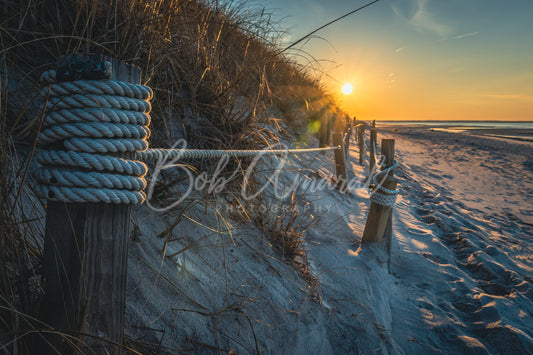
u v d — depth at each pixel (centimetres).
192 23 265
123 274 96
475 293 310
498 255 408
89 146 87
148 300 142
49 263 91
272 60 376
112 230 93
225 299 171
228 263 194
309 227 310
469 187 900
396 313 272
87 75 86
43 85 95
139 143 95
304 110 673
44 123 91
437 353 239
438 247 403
